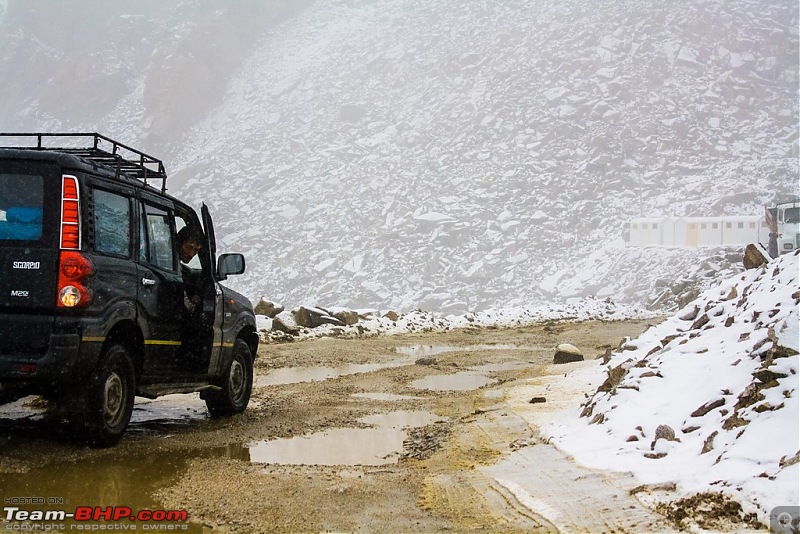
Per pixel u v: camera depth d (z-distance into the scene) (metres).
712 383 6.17
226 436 7.33
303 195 146.25
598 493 4.99
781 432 4.87
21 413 7.95
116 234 6.72
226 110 186.62
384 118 167.25
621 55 163.38
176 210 8.02
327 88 182.12
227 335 8.27
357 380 11.87
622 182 126.56
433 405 9.39
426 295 110.44
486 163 141.50
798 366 5.46
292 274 124.88
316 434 7.54
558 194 126.69
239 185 154.38
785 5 180.12
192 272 8.36
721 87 151.75
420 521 4.62
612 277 92.31
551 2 187.62
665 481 4.96
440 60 179.25
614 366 8.23
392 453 6.69
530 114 152.25
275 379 11.97
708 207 108.56
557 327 25.58
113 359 6.45
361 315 23.78
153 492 5.20
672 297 49.66
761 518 4.12
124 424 6.69
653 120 142.62
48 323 5.91
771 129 140.25
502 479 5.50
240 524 4.57
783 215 38.09
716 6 175.25
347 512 4.80
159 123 181.75
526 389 10.23
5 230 6.07
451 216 127.12
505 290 106.44
